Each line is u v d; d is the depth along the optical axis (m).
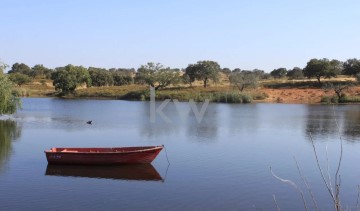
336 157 33.59
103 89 138.12
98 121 59.84
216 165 29.84
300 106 94.19
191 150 36.19
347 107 90.12
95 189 23.22
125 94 124.62
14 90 55.75
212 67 142.00
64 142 40.22
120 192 22.69
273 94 118.75
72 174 26.52
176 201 21.22
